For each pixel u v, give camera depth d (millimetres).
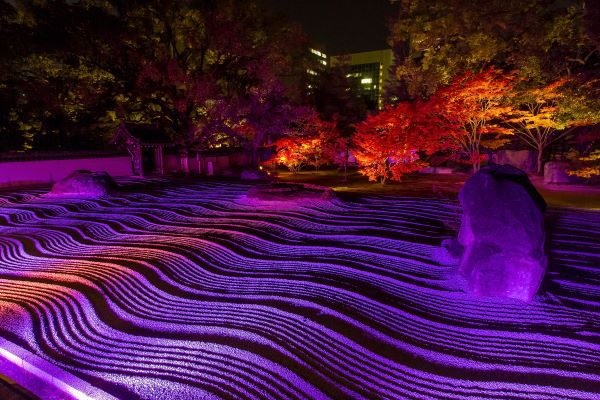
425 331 4277
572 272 5727
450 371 3576
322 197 11211
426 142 15766
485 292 4980
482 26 16375
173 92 20109
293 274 5891
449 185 16172
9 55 15617
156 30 20359
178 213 10172
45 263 6617
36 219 9812
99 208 10992
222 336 4191
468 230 5398
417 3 18188
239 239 7738
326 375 3539
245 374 3549
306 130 21859
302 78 31469
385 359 3781
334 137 21484
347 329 4289
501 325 4336
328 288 5309
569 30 14734
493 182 5355
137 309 4910
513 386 3334
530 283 4797
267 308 4789
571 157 17516
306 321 4453
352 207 10594
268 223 8906
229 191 13289
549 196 13375
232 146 24938
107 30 16328
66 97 18125
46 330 4398
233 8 20859
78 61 18438
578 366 3566
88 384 3312
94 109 19594
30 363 3656
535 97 16062
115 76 19516
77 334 4316
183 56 21984
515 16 15734
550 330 4184
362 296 5055
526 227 4867
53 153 15812
